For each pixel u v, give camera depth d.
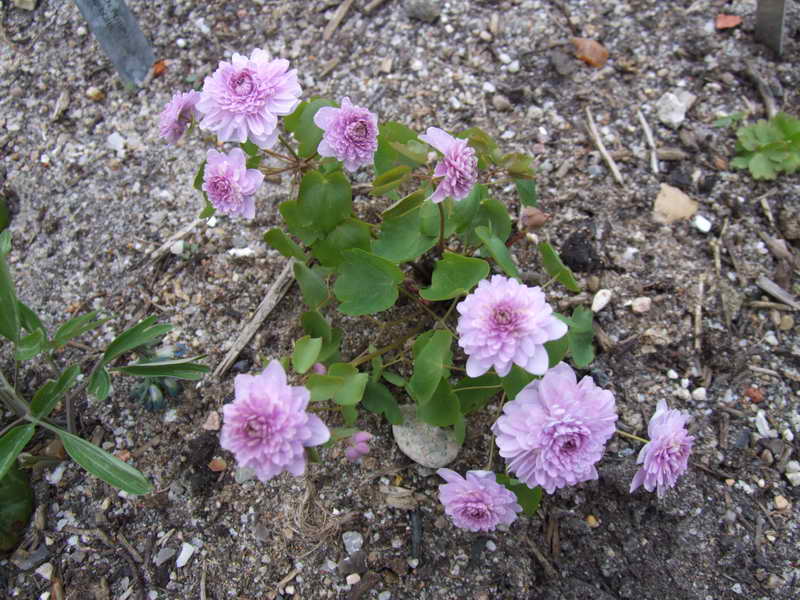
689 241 0.21
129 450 0.19
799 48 0.24
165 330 0.18
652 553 0.18
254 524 0.18
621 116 0.23
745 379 0.19
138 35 0.24
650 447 0.15
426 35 0.25
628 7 0.25
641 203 0.22
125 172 0.23
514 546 0.18
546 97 0.23
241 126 0.16
